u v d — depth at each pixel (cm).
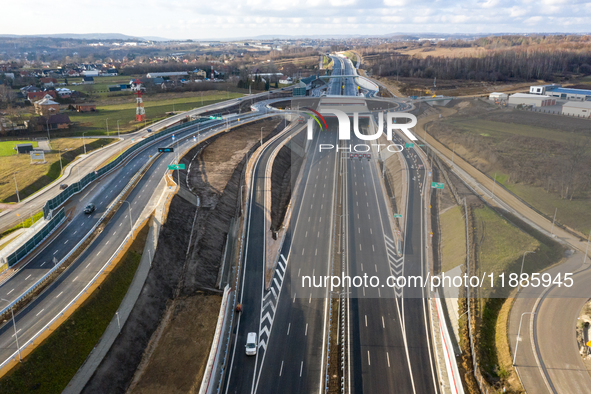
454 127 15350
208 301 7075
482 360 6062
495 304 7200
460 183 11381
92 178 11144
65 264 7188
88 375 5338
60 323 5681
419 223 9662
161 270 7519
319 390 5475
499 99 19712
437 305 7094
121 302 6575
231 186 11556
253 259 8388
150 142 15400
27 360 5106
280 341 6303
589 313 6731
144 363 5878
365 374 5709
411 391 5447
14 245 7850
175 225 8806
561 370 5756
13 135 16975
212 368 5572
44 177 11838
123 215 9019
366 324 6638
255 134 17162
